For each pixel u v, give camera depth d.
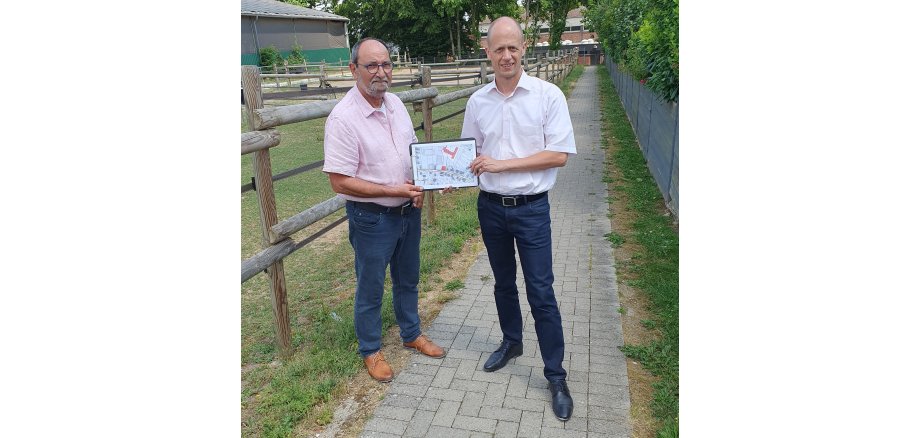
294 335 3.70
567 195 6.89
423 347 3.40
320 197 7.39
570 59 30.86
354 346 3.49
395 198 2.91
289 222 3.32
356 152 2.76
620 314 3.82
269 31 33.81
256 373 3.26
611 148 9.75
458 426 2.74
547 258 2.75
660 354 3.26
